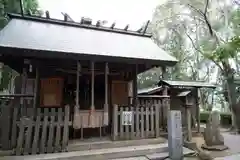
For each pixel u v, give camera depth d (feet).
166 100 25.17
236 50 14.48
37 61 19.74
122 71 23.77
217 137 20.70
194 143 19.94
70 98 22.94
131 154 16.37
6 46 13.94
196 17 42.01
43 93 20.53
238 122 33.04
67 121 16.38
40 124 15.71
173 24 50.55
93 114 18.04
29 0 34.17
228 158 17.08
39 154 15.21
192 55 59.00
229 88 34.81
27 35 17.49
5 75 40.22
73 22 23.43
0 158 14.16
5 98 22.63
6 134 15.51
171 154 16.01
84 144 16.62
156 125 19.71
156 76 60.85
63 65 21.50
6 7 30.12
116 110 18.39
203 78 64.23
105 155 15.65
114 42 21.63
